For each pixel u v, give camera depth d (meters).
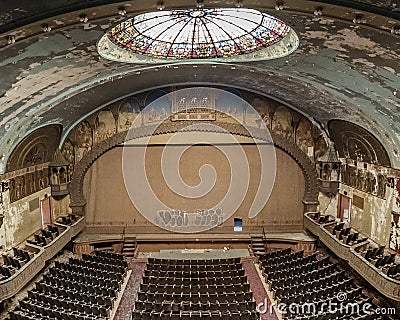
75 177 27.84
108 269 22.45
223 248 28.03
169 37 17.25
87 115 26.28
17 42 10.73
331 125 24.39
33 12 9.34
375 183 22.31
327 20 11.11
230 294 18.45
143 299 18.50
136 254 26.50
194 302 18.31
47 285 19.39
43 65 13.78
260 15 14.61
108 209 28.84
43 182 25.48
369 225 23.02
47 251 21.27
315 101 22.12
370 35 11.33
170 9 10.52
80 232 27.89
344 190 26.33
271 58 16.34
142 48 17.16
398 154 19.33
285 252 24.75
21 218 22.36
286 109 27.25
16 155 20.94
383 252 20.69
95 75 17.77
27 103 17.11
